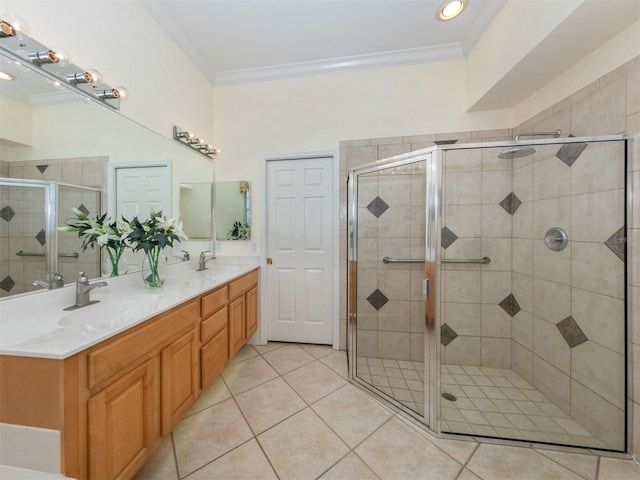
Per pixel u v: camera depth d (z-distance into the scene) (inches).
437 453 50.9
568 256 61.6
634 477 45.9
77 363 31.8
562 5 49.5
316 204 98.0
